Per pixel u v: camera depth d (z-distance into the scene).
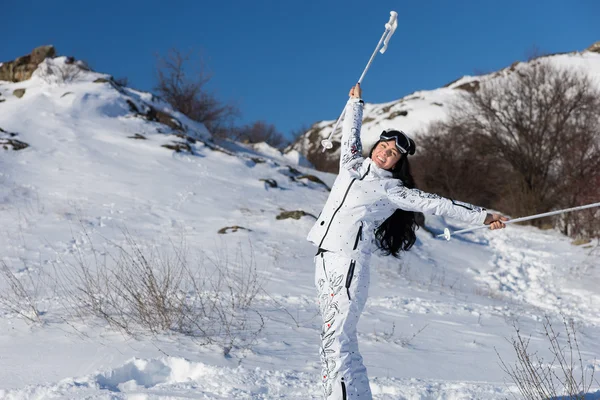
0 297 7.48
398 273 12.65
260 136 56.72
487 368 5.55
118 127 23.27
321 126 57.22
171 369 4.89
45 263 10.81
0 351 5.26
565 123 32.78
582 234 25.53
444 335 7.04
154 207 15.74
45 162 18.42
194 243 13.00
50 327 6.07
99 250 11.93
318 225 3.76
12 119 21.78
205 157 21.83
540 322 9.08
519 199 32.84
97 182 17.23
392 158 3.73
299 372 4.80
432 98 50.94
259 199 17.88
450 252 16.84
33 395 3.99
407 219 3.97
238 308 7.17
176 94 32.75
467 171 36.03
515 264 17.00
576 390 4.27
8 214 14.02
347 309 3.57
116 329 5.90
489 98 34.78
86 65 28.75
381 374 5.04
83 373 4.64
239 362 5.05
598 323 10.10
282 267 11.47
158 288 6.62
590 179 27.92
